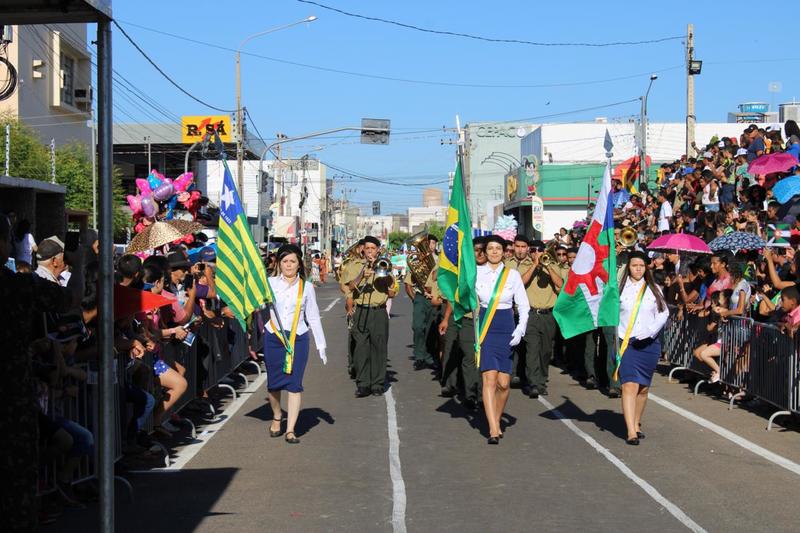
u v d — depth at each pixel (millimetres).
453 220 9867
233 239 9070
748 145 17953
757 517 6438
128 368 7934
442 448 8898
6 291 4590
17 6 4199
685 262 14453
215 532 6199
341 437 9477
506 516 6488
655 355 8969
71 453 6562
